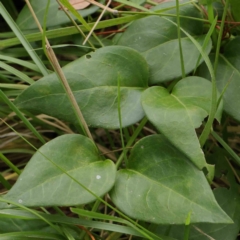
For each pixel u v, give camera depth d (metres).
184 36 0.43
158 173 0.37
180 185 0.37
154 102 0.38
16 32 0.43
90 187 0.37
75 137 0.38
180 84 0.40
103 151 0.49
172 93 0.40
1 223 0.39
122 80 0.40
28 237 0.38
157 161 0.38
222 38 0.44
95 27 0.44
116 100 0.40
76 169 0.37
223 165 0.46
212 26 0.40
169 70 0.42
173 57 0.42
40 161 0.37
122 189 0.37
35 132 0.40
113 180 0.37
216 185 0.47
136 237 0.42
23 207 0.36
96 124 0.39
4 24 0.55
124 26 0.47
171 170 0.37
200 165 0.36
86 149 0.38
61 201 0.36
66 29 0.45
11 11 0.54
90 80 0.40
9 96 0.47
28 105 0.39
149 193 0.37
